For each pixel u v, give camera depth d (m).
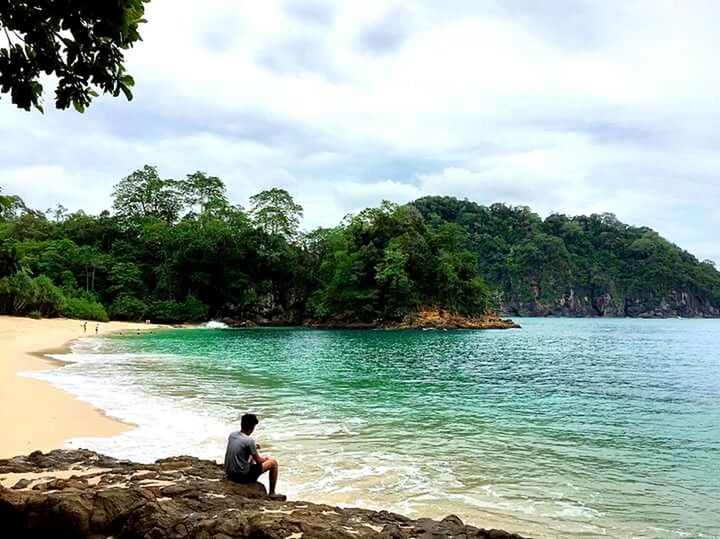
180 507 6.56
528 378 25.66
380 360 33.16
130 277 77.06
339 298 76.81
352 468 10.40
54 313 63.59
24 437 11.83
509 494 9.05
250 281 82.00
